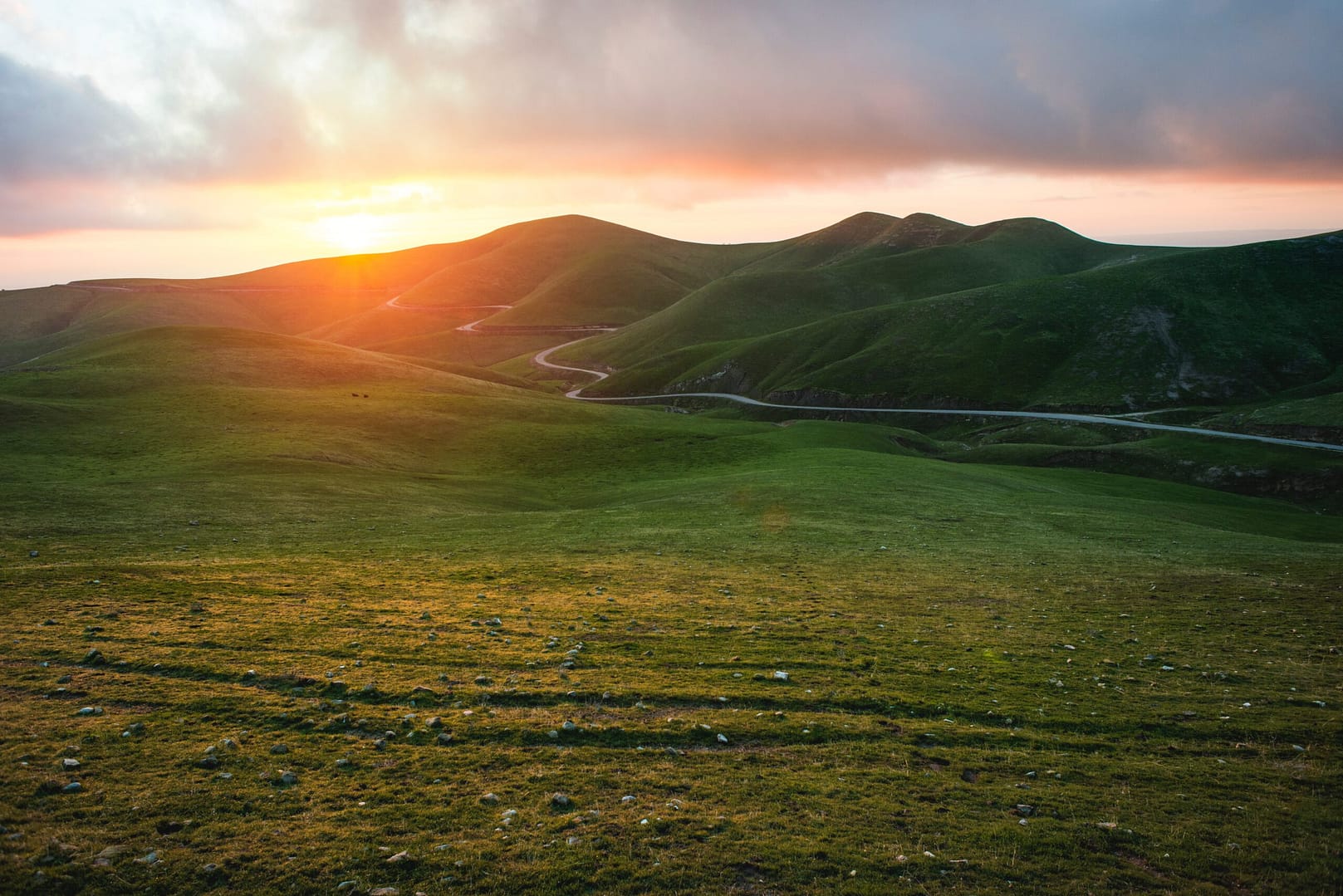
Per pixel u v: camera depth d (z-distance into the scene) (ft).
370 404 357.41
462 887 38.75
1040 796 51.34
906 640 86.84
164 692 61.52
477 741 55.93
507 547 141.90
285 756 52.01
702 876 40.42
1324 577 128.06
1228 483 435.53
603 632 84.79
